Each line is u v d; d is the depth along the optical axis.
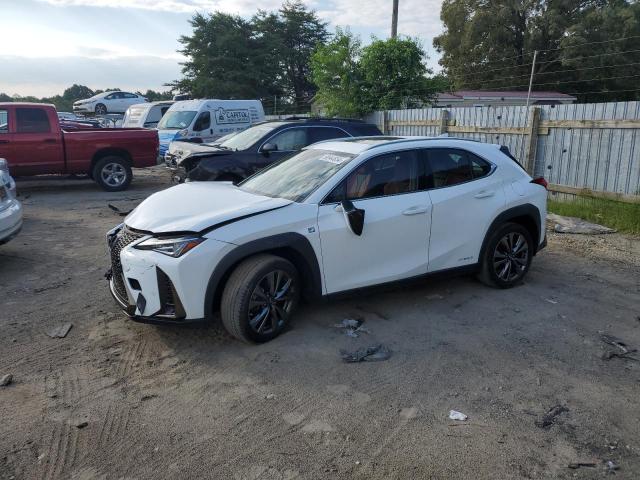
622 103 9.01
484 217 5.27
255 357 4.09
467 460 2.96
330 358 4.08
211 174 8.81
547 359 4.12
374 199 4.69
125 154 12.49
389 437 3.15
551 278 6.09
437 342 4.38
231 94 41.22
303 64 50.41
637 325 4.80
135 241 4.09
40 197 11.62
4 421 3.27
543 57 35.81
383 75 19.12
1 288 5.62
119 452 3.01
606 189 9.33
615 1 33.78
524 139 10.66
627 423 3.31
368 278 4.69
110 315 4.89
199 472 2.85
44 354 4.14
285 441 3.11
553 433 3.20
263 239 4.14
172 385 3.71
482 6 37.81
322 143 5.60
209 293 3.99
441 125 12.95
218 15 43.09
